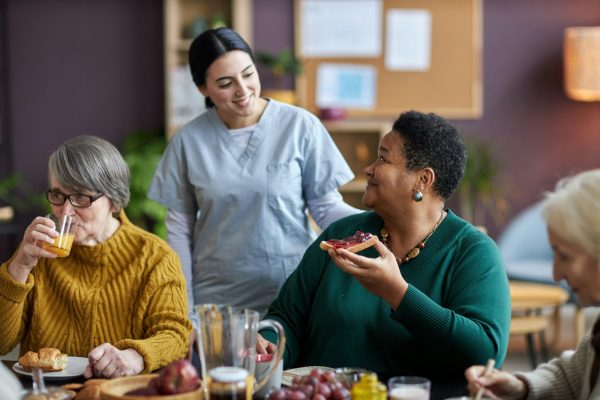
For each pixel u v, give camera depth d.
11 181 6.62
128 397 1.95
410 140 2.50
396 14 6.82
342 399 2.00
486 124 6.97
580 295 2.05
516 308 5.23
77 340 2.65
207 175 3.31
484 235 2.57
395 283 2.30
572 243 2.00
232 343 2.00
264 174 3.29
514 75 6.95
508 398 2.20
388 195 2.51
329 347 2.58
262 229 3.29
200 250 3.38
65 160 2.59
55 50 6.77
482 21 6.91
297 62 6.59
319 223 3.38
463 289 2.47
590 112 6.97
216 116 3.35
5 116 6.78
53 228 2.50
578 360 2.25
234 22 6.51
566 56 6.83
